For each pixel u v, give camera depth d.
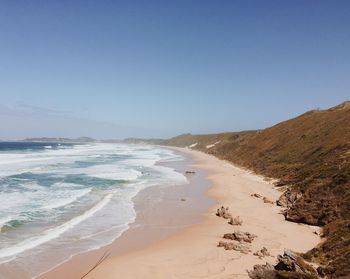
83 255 16.78
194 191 35.62
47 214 23.78
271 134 69.44
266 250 17.33
